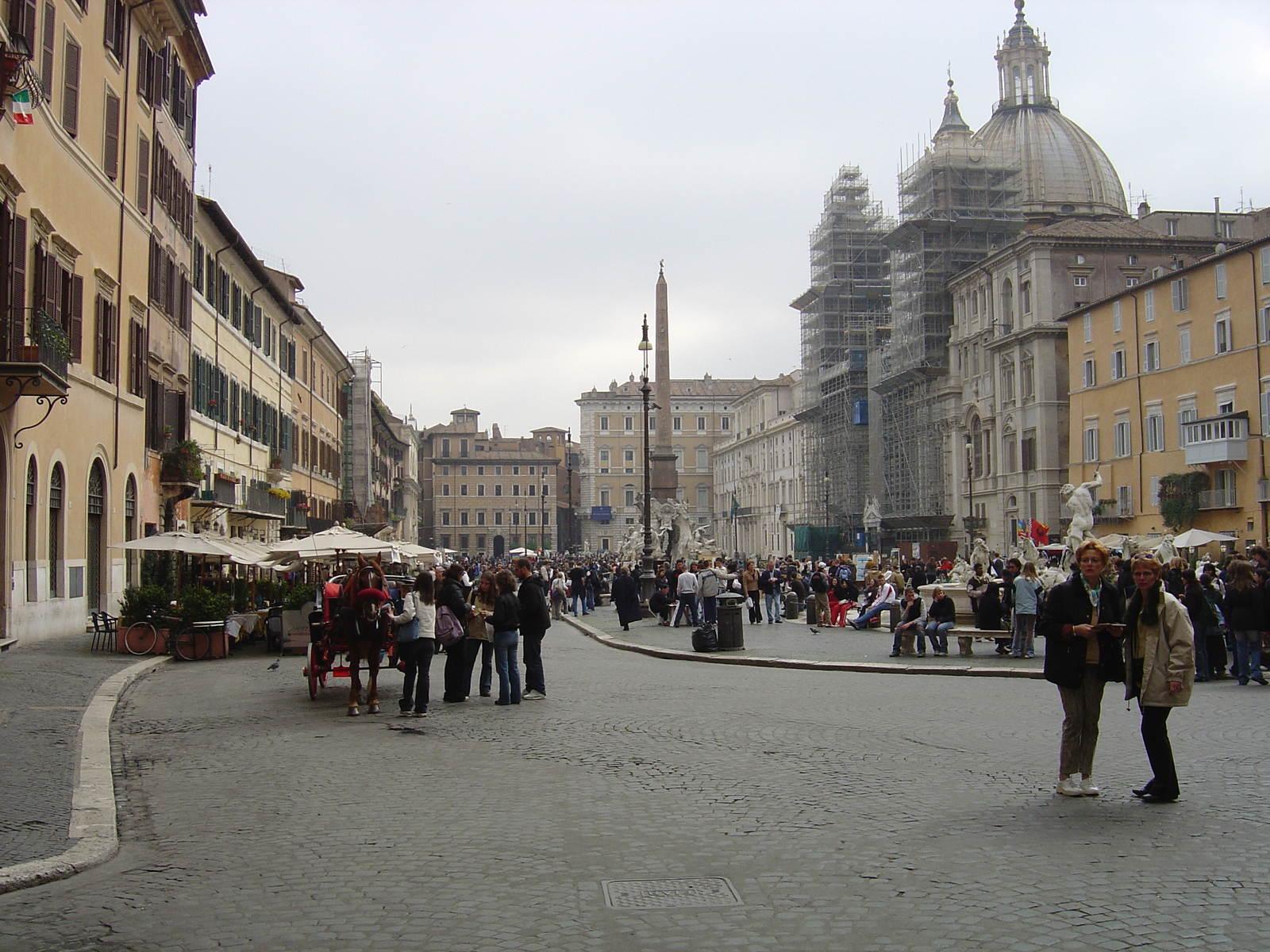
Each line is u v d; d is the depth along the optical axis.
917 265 87.50
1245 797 9.81
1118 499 66.50
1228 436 57.50
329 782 10.98
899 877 7.46
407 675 15.88
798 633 33.62
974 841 8.39
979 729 14.02
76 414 27.06
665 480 63.62
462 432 160.88
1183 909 6.73
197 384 39.28
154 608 24.33
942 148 89.50
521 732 14.07
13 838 8.68
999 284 78.44
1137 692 9.73
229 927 6.69
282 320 54.38
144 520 33.16
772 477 127.06
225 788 10.81
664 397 63.69
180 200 37.03
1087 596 9.83
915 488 87.50
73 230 26.78
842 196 101.56
